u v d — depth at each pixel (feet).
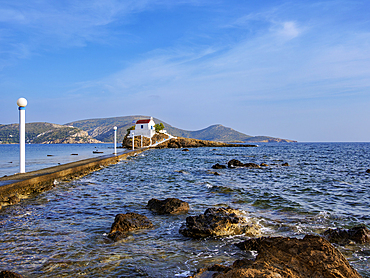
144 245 23.44
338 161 140.97
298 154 219.61
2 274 16.01
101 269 18.54
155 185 58.29
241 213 33.55
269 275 12.85
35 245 22.99
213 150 300.40
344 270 14.62
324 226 29.71
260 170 94.63
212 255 21.40
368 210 37.76
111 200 42.39
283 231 27.78
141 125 342.03
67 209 36.29
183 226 28.53
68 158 155.33
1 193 39.78
